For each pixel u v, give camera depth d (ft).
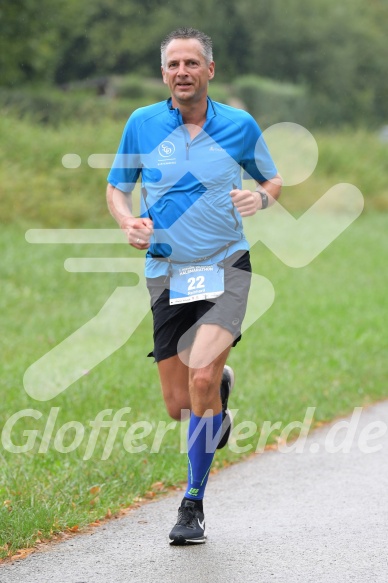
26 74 315.99
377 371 82.89
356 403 72.59
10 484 47.91
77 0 346.54
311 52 444.14
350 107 459.73
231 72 426.51
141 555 39.04
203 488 40.98
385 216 216.74
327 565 37.24
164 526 43.47
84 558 38.73
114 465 52.60
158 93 348.79
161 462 54.03
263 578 35.88
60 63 380.17
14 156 166.71
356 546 39.47
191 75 41.22
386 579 35.58
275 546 39.78
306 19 445.78
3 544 39.68
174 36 41.63
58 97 277.64
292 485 50.72
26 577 36.40
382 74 480.23
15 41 300.81
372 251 164.55
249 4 425.69
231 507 46.70
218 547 39.91
